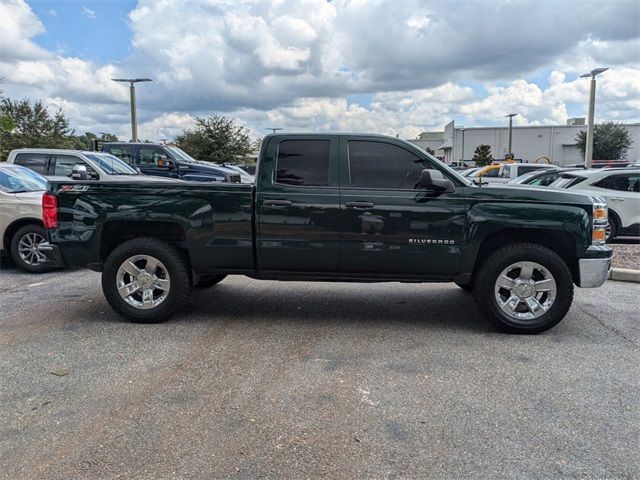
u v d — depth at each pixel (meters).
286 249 5.36
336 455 3.07
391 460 3.02
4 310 6.10
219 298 6.68
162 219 5.41
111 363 4.46
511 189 5.24
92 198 5.48
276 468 2.94
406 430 3.36
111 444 3.18
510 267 5.20
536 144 80.19
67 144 41.62
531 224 5.15
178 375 4.20
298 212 5.29
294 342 5.01
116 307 5.56
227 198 5.35
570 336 5.22
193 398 3.79
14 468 2.94
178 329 5.39
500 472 2.91
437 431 3.34
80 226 5.52
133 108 31.66
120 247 5.49
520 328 5.22
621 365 4.45
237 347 4.87
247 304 6.40
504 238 5.44
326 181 5.33
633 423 3.46
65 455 3.07
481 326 5.55
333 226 5.28
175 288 5.50
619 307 6.30
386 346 4.91
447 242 5.22
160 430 3.34
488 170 20.20
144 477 2.86
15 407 3.66
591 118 26.83
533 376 4.21
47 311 6.06
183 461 3.00
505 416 3.54
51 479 2.84
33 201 8.22
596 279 5.23
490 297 5.24
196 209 5.38
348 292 7.05
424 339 5.12
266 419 3.48
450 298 6.74
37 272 8.37
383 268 5.36
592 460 3.03
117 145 16.22
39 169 11.68
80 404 3.70
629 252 9.96
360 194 5.26
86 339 5.07
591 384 4.05
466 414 3.57
